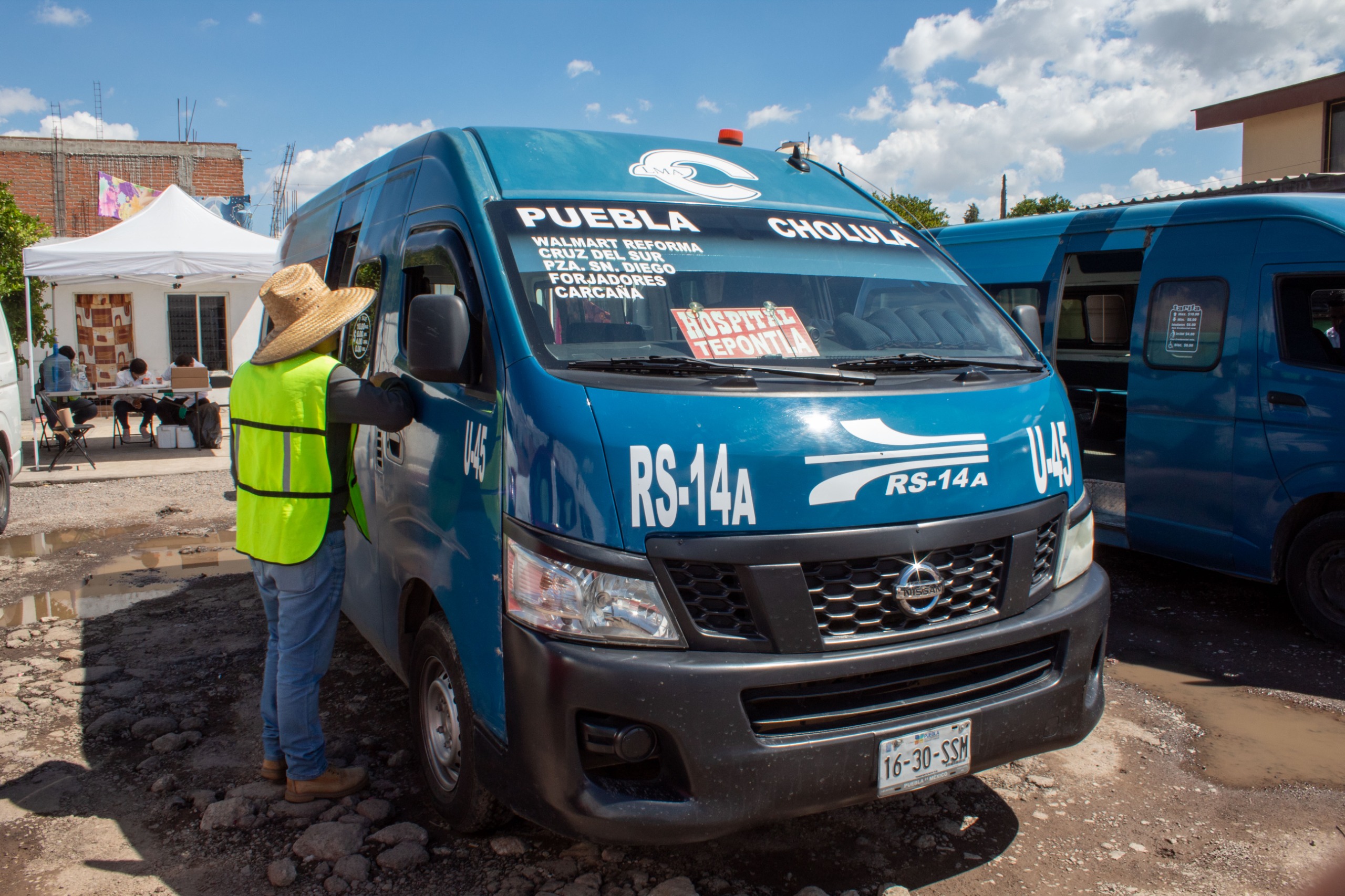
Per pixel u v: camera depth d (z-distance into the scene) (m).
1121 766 3.77
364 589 4.07
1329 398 5.03
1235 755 3.86
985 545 2.79
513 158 3.46
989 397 2.95
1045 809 3.44
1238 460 5.46
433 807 3.41
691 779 2.43
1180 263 5.89
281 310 3.25
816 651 2.52
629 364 2.78
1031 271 7.08
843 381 2.82
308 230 5.49
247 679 4.71
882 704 2.60
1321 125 17.02
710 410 2.58
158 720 4.12
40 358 16.44
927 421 2.76
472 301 3.02
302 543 3.22
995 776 3.68
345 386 3.21
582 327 2.92
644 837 2.44
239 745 3.97
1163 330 5.91
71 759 3.84
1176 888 2.96
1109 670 4.80
